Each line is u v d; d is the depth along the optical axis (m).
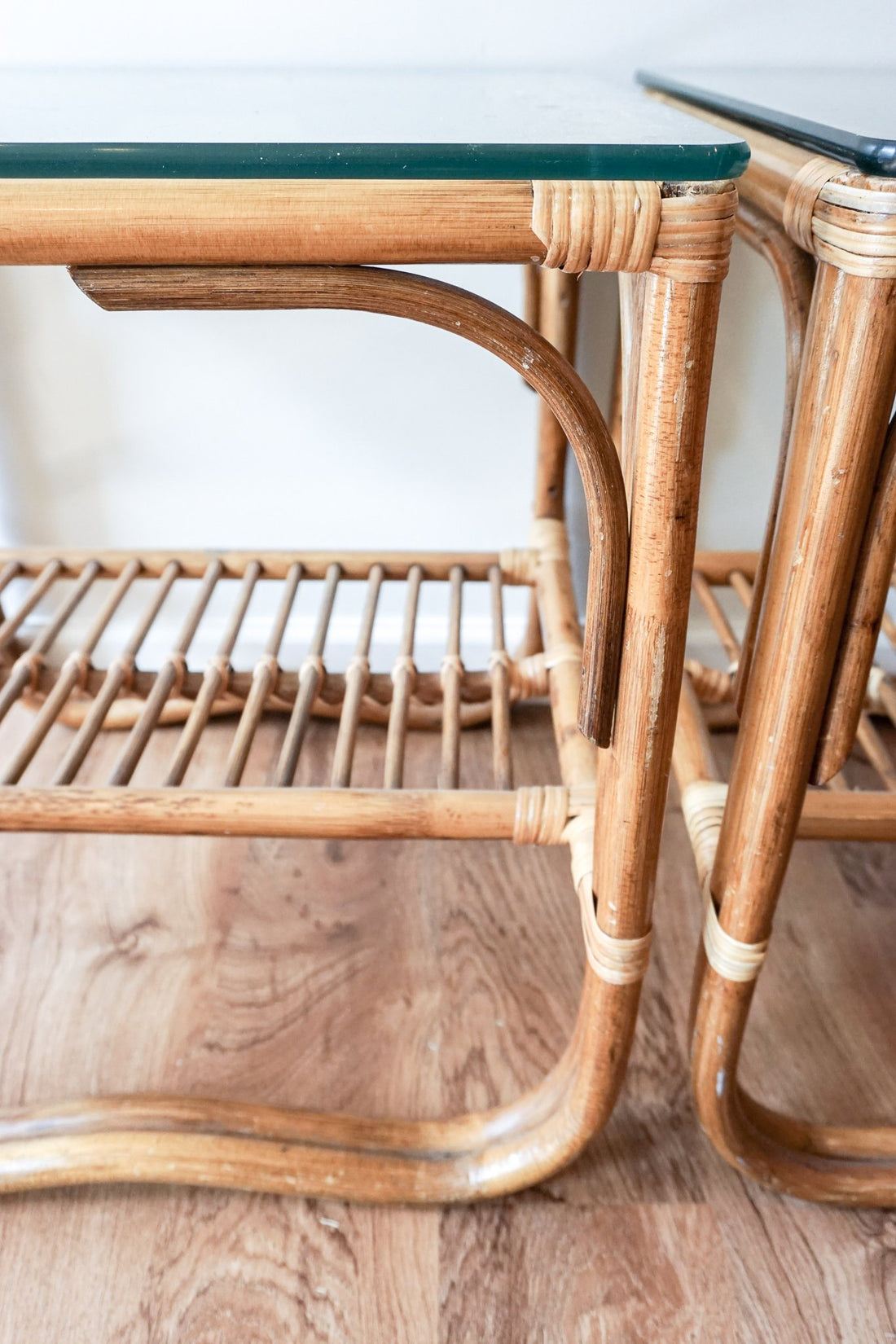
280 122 0.37
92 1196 0.64
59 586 1.05
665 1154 0.67
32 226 0.33
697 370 0.36
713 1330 0.58
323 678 0.76
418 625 1.08
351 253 0.34
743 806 0.50
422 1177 0.63
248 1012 0.75
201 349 0.91
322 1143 0.63
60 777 0.62
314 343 0.91
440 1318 0.58
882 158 0.34
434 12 0.76
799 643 0.44
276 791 0.59
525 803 0.59
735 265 0.87
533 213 0.33
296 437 0.96
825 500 0.40
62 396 0.93
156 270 0.35
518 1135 0.63
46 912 0.84
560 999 0.77
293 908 0.85
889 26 0.78
